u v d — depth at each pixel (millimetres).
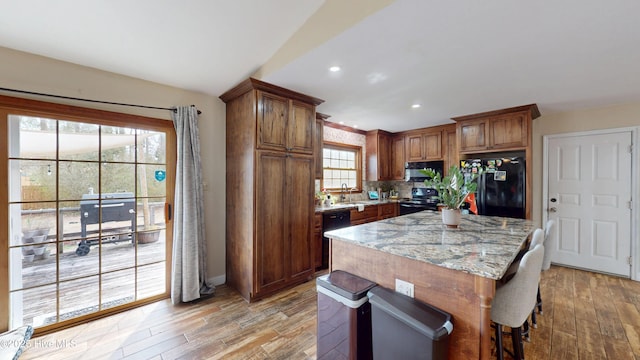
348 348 1540
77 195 2299
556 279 3301
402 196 5719
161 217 2742
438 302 1397
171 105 2805
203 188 2984
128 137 2549
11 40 1935
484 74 2432
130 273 2564
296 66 2268
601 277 3373
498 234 2027
